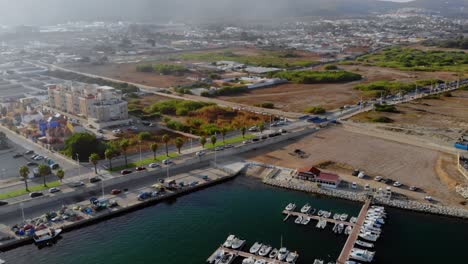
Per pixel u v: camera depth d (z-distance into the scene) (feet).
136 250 469.98
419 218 523.29
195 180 637.71
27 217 527.81
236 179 653.71
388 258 445.78
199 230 508.12
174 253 463.42
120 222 528.63
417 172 653.71
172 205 571.69
